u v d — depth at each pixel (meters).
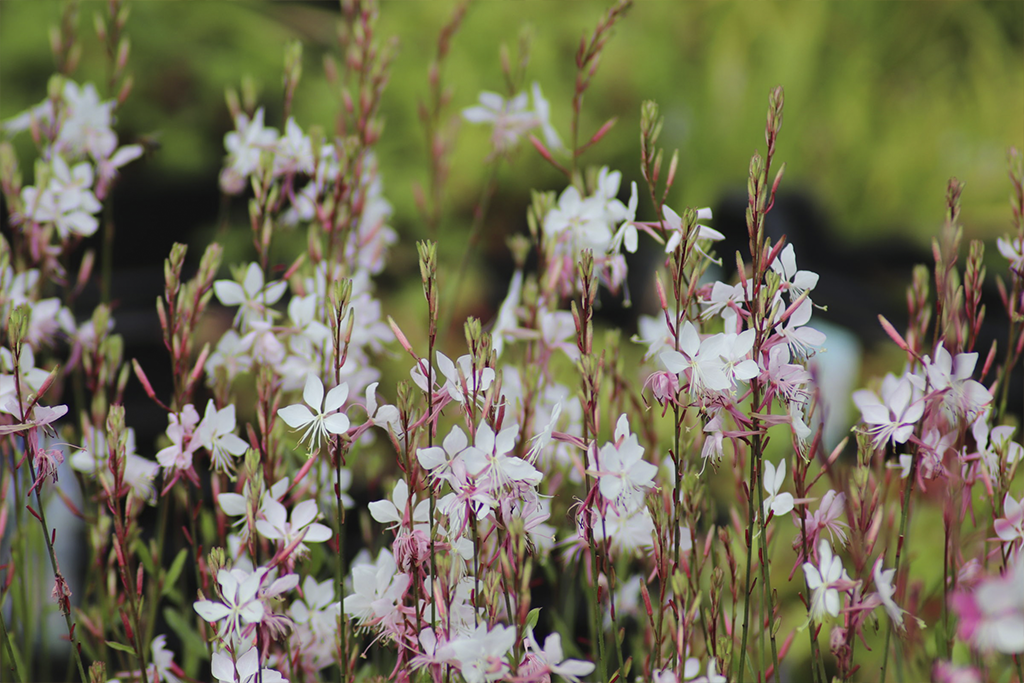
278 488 1.58
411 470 1.53
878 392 1.67
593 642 1.68
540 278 1.71
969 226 4.12
